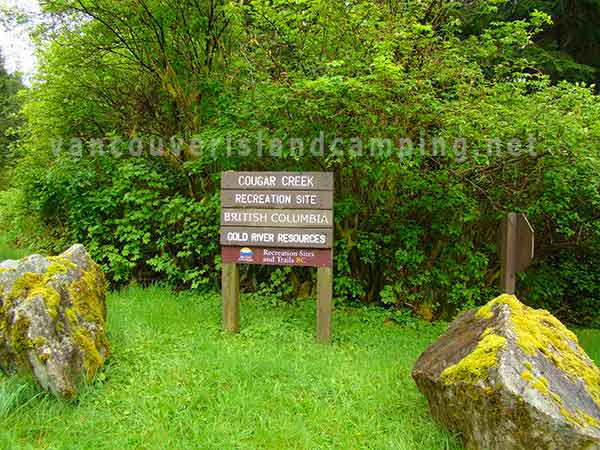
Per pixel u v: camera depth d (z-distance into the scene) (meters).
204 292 6.93
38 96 9.56
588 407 2.90
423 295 6.65
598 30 11.34
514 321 3.30
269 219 5.19
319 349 4.89
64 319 3.69
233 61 7.39
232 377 4.01
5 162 19.39
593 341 6.39
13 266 3.84
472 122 5.46
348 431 3.40
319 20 6.27
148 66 7.89
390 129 5.66
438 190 6.34
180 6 7.31
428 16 7.10
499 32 6.72
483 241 6.99
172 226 7.28
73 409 3.47
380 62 5.12
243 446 3.16
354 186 6.57
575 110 5.70
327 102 5.54
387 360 4.72
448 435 3.24
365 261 6.57
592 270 8.34
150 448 3.10
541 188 6.33
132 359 4.25
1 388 3.46
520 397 2.72
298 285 6.92
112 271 7.29
